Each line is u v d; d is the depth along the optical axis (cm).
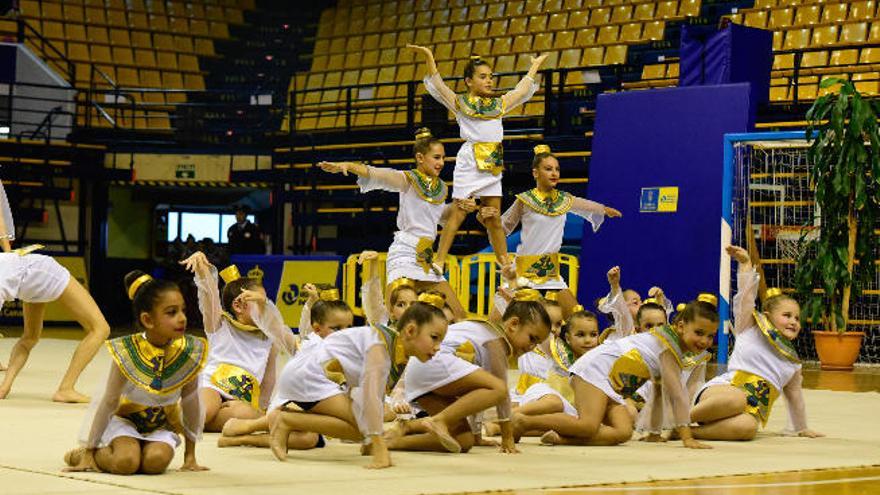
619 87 1608
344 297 1409
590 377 570
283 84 2114
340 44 2133
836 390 902
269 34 2188
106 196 1888
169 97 2039
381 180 786
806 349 1225
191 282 1739
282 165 1805
